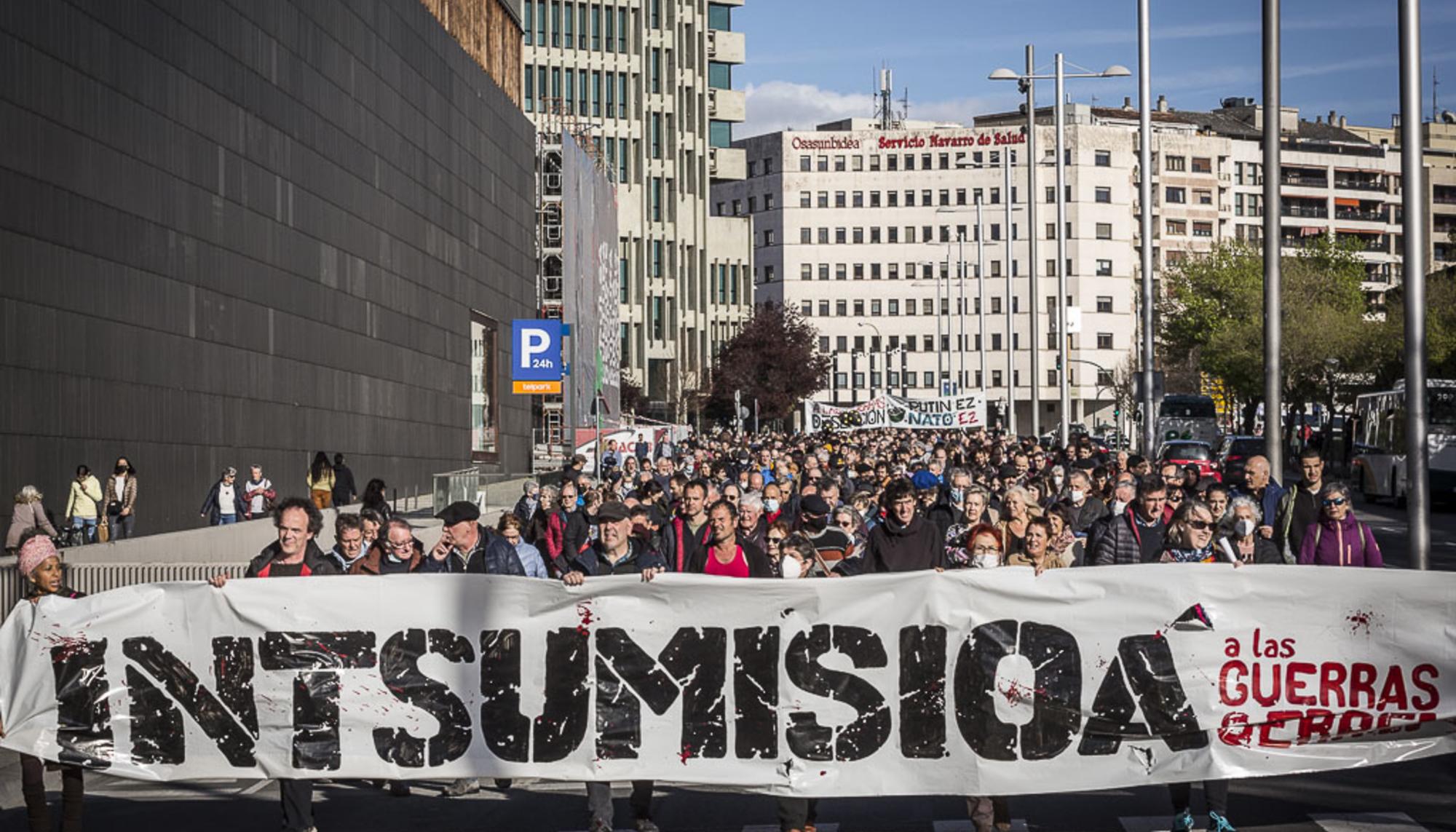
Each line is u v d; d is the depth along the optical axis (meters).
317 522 11.21
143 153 34.91
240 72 40.34
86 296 32.25
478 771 10.66
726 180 135.50
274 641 10.70
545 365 41.72
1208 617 10.25
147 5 35.16
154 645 10.73
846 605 10.41
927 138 179.38
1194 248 177.38
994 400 178.50
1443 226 184.00
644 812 10.79
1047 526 11.35
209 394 38.28
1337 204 183.00
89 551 20.95
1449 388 53.75
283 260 43.25
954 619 10.37
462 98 63.22
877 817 11.32
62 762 10.70
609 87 118.44
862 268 180.62
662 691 10.55
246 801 12.47
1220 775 10.23
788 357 122.38
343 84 48.31
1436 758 12.96
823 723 10.44
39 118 30.52
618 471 23.08
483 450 66.62
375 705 10.70
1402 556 33.62
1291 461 88.88
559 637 10.61
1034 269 54.25
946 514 18.34
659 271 122.00
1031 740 10.34
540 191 81.94
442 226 60.06
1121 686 10.29
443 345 60.19
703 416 126.56
